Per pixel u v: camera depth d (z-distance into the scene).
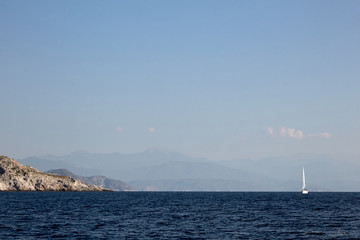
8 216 101.25
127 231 74.81
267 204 181.00
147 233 72.31
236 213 120.31
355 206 160.75
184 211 129.38
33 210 124.19
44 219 95.62
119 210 132.12
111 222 90.81
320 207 153.12
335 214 115.38
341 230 76.88
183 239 65.75
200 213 120.19
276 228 80.25
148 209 139.00
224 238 66.81
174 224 87.31
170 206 161.12
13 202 166.62
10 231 72.62
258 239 65.81
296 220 96.69
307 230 76.88
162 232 73.81
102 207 147.50
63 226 81.81
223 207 154.38
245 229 78.62
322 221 93.94
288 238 66.81
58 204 161.38
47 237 66.69
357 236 68.94
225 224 87.62
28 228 77.38
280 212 124.38
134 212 123.00
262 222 92.00
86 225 84.12
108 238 66.25
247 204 181.12
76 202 183.25
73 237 67.12
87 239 65.19
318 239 65.69
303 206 161.25
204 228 80.12
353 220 96.38
